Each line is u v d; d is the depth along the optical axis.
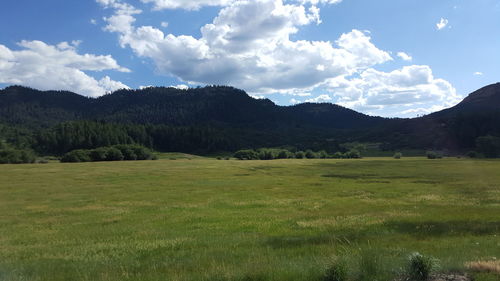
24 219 24.64
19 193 41.47
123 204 31.78
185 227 19.83
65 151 166.50
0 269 11.18
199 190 43.34
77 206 31.03
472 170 72.62
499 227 16.58
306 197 34.91
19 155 125.25
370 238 14.83
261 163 117.06
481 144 142.62
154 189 44.97
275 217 22.69
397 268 8.80
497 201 28.70
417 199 31.34
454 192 36.28
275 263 10.23
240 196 36.59
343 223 19.48
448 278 8.21
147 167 96.62
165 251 13.70
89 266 11.55
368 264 8.85
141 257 12.80
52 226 21.59
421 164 97.94
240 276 8.94
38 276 10.45
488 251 11.57
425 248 12.44
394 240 14.28
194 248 14.07
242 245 14.36
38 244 16.08
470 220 19.19
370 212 23.78
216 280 8.95
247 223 20.55
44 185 50.94
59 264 11.98
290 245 13.91
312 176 66.25
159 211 27.19
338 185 47.53
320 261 9.78
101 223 22.23
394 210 24.50
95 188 46.62
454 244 13.03
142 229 19.44
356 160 134.12
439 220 19.47
